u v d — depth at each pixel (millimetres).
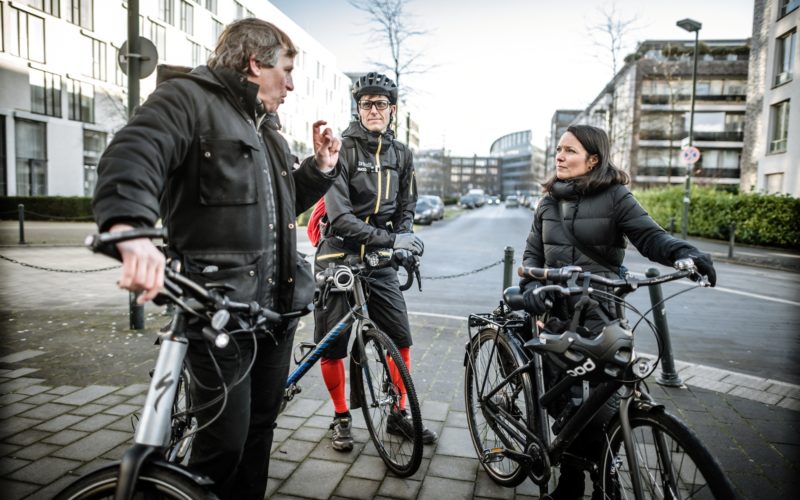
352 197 3213
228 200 1753
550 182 2602
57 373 4238
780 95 20109
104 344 5043
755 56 22734
